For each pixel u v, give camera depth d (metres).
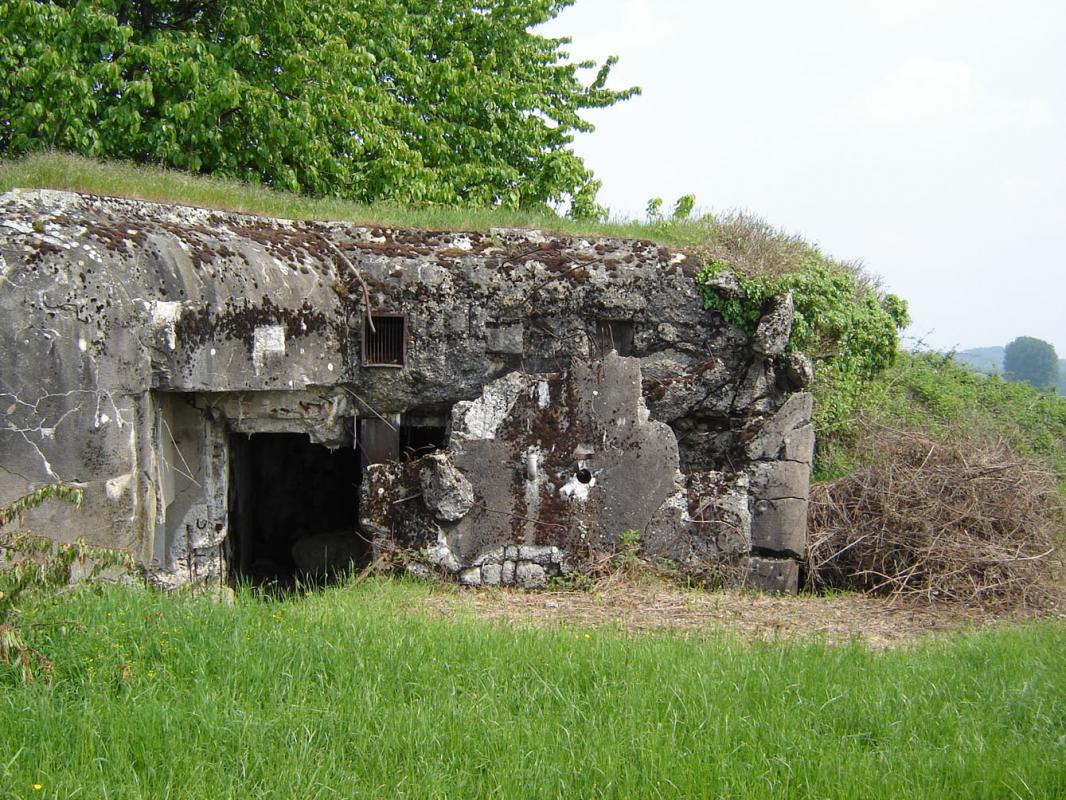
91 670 5.18
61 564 5.43
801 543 9.31
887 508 9.41
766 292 9.78
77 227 7.50
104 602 6.02
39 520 6.98
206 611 6.21
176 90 14.45
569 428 8.98
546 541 8.94
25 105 13.40
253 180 14.80
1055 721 5.47
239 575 10.16
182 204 9.30
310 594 8.05
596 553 8.98
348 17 16.77
